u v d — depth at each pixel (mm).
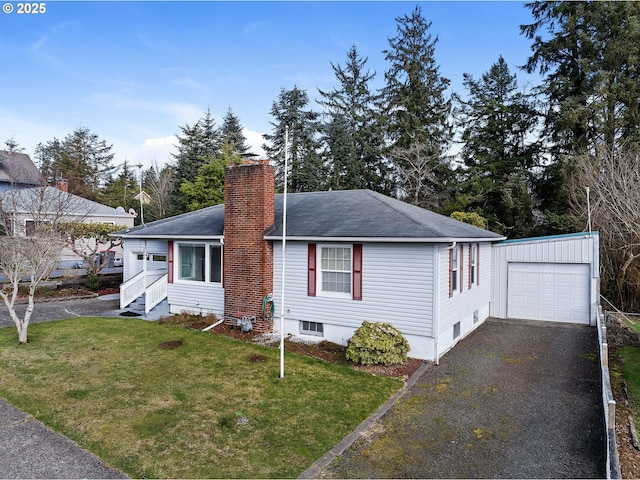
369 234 11273
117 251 31641
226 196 13750
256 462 6004
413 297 11039
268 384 9000
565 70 27031
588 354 11672
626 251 17094
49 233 13312
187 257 15609
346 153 35812
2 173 33750
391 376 9703
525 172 28344
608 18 24016
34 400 7906
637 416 7715
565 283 16094
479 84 34656
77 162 55156
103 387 8617
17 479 5445
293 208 15117
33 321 14312
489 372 10109
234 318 13750
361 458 6219
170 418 7305
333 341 12320
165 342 12016
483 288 16391
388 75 36750
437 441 6754
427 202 31750
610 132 23234
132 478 5555
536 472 5895
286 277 13172
